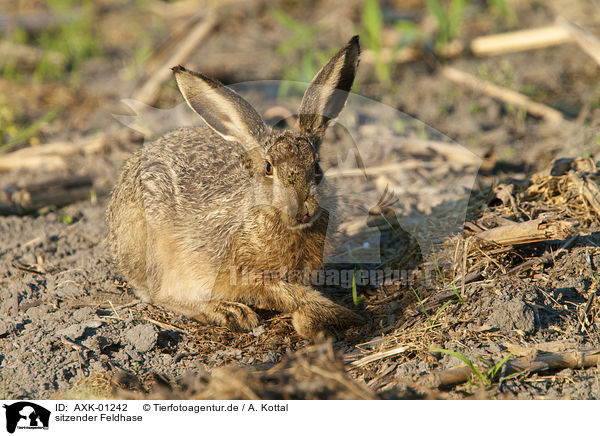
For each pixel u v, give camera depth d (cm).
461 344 823
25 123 1688
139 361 879
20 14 2230
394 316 938
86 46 2038
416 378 788
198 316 976
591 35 1564
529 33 1752
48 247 1188
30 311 984
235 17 2133
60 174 1438
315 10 2164
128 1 2378
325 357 746
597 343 797
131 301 1021
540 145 1395
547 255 940
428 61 1817
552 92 1636
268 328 958
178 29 2009
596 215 1003
